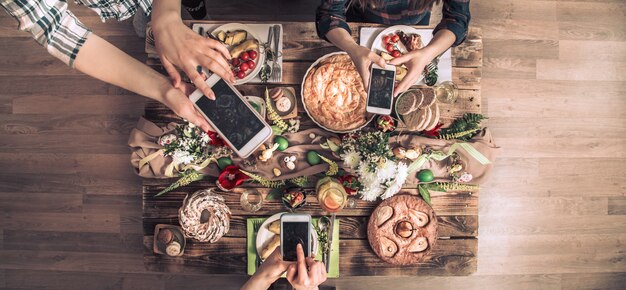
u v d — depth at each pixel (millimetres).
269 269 1104
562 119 2393
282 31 1599
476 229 1648
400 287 2369
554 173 2389
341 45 1404
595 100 2400
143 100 2367
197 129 1551
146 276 2375
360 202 1639
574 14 2395
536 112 2383
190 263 1648
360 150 1493
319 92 1562
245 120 1217
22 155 2387
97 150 2375
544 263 2391
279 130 1575
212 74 1214
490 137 1627
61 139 2385
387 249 1607
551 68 2391
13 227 2389
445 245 1646
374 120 1578
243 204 1622
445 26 1412
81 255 2379
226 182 1561
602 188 2398
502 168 2375
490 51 2375
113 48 1018
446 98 1605
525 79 2383
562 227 2389
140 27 2057
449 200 1649
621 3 2402
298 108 1621
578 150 2395
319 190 1516
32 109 2385
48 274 2387
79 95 2375
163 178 1643
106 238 2377
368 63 1356
